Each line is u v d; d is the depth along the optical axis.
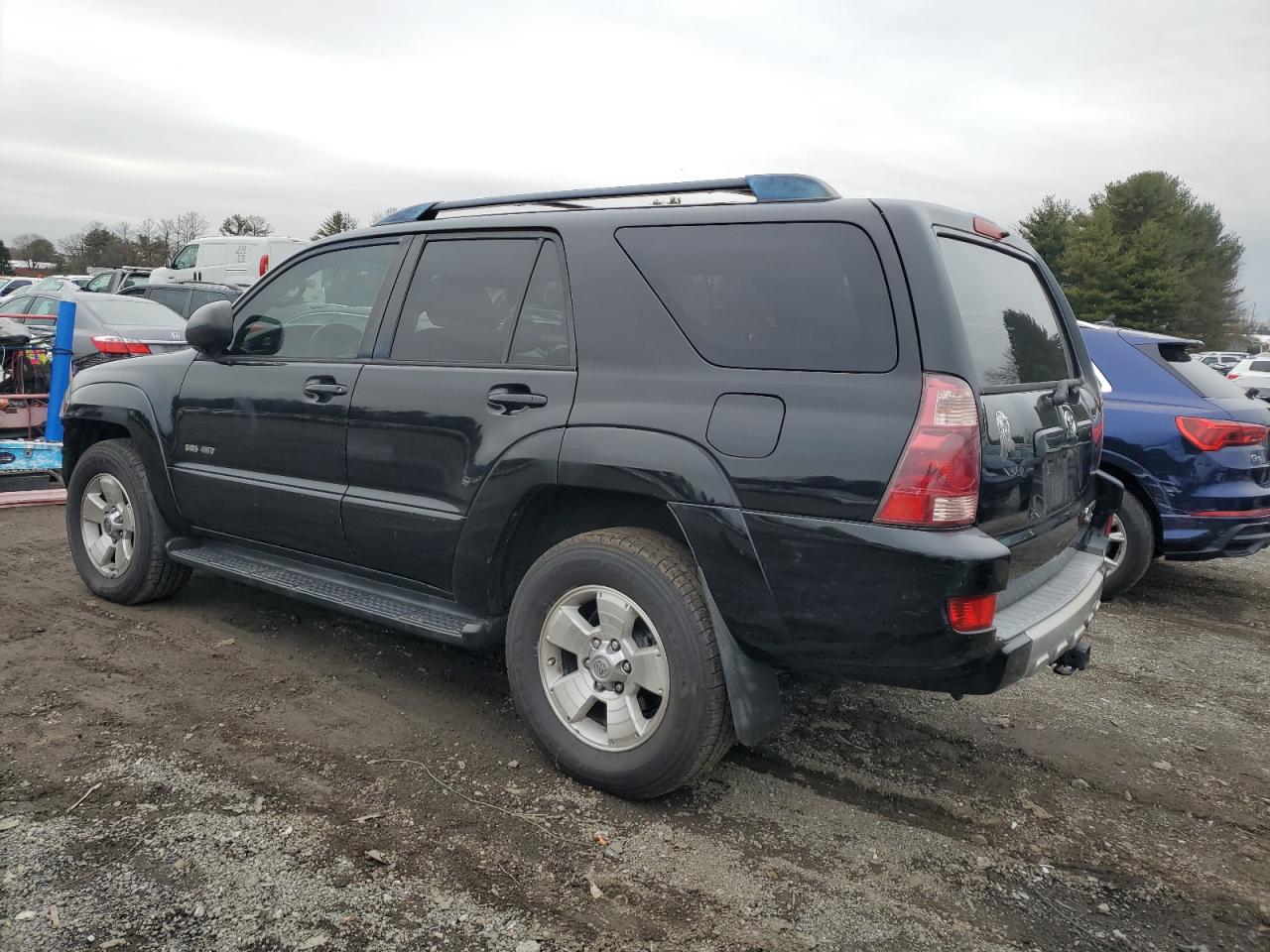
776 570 2.71
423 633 3.48
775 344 2.81
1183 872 2.89
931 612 2.53
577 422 3.06
